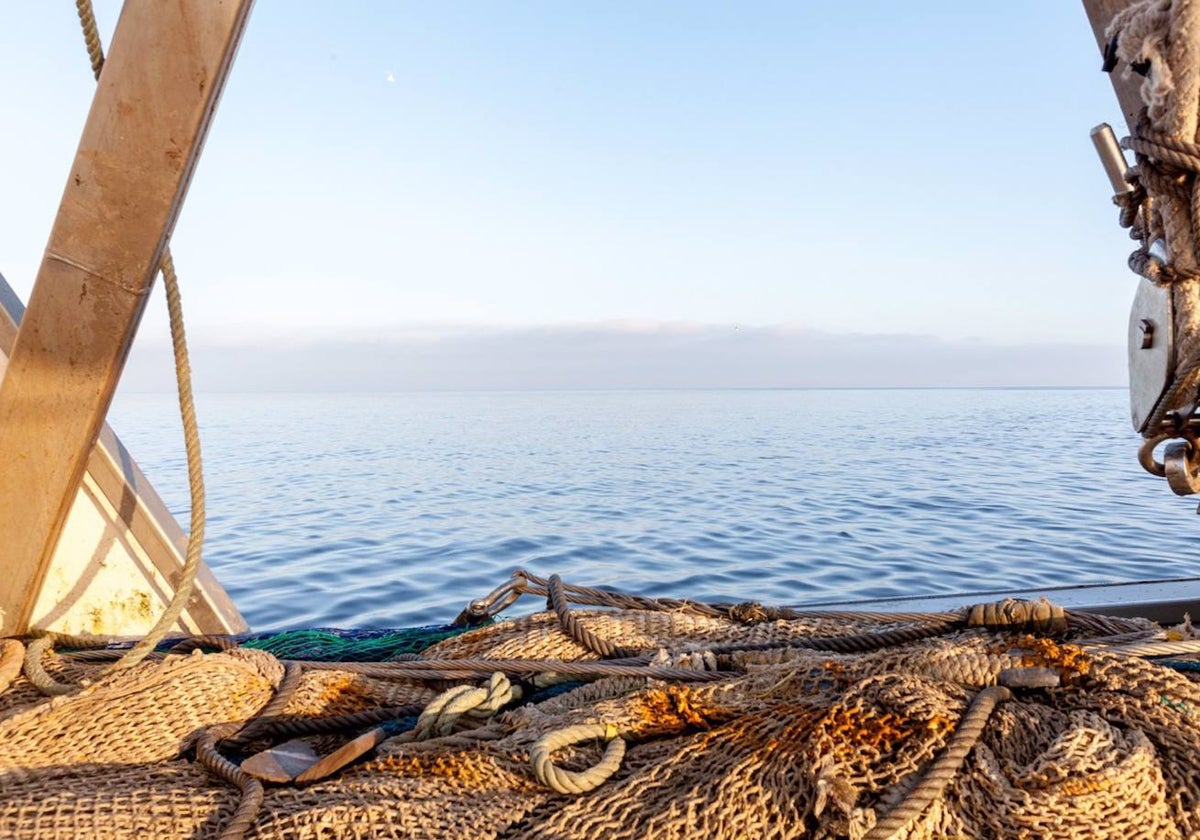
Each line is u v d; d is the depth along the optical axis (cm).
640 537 1309
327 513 1581
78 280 301
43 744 244
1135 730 212
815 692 248
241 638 371
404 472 2459
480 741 243
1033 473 2294
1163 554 1133
